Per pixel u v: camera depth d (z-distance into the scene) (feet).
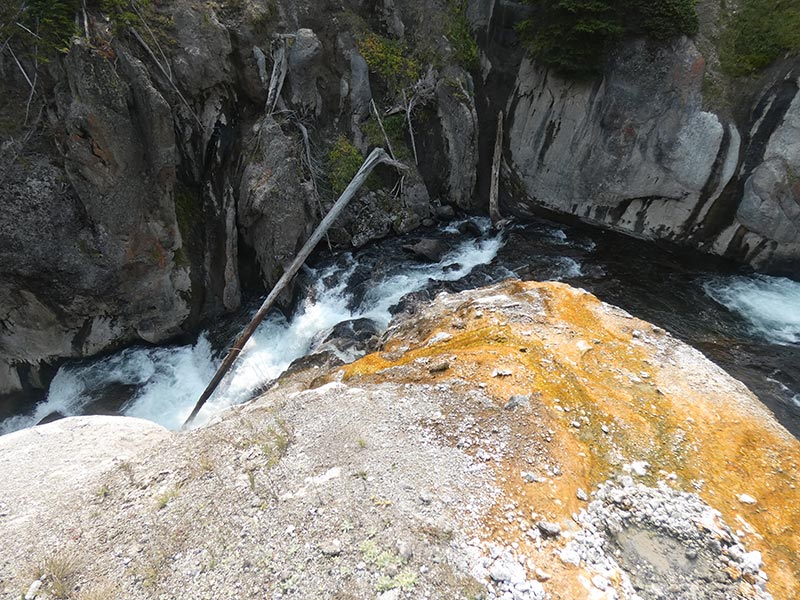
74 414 51.44
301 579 19.21
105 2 52.95
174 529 22.67
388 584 18.69
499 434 26.50
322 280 65.10
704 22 61.00
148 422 37.47
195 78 58.49
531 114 74.49
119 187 51.37
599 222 73.05
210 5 61.72
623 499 23.57
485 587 18.71
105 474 28.30
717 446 27.30
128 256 53.52
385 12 80.89
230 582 19.61
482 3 79.51
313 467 25.00
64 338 54.13
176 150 57.31
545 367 32.04
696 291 58.29
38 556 22.36
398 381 32.58
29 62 48.34
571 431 27.14
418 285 62.85
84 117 47.21
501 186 80.89
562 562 20.10
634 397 30.53
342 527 21.18
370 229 73.26
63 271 50.52
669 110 61.67
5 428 51.37
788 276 59.47
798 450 27.53
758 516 23.32
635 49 62.34
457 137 77.97
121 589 20.08
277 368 54.39
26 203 48.24
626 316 40.37
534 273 62.80
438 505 22.21
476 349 34.71
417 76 79.66
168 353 58.44
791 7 56.59
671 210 65.77
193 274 59.11
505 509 22.24
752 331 50.62
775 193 55.93
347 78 76.18
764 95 56.54
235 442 28.09
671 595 19.67
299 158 67.36
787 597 19.89
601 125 66.90
